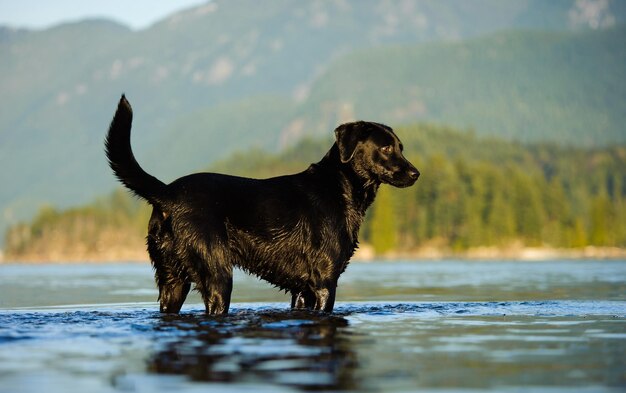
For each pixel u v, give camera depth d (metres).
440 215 122.06
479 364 6.34
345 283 22.44
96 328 8.50
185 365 6.24
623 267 42.41
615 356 6.75
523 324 9.16
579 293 16.02
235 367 6.16
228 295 9.58
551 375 5.90
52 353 6.83
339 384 5.57
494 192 127.38
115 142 9.38
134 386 5.51
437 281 23.55
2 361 6.47
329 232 10.16
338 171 10.39
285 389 5.42
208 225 9.49
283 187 10.09
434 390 5.40
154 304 14.00
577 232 123.19
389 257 112.44
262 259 9.89
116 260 132.00
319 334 8.05
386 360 6.50
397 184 10.34
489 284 20.97
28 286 22.55
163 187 9.56
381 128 10.47
